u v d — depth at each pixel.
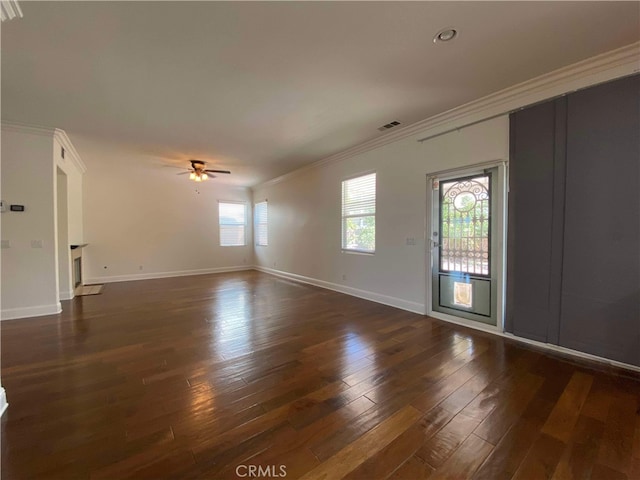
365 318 3.83
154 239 7.34
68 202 4.97
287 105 3.25
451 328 3.43
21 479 1.33
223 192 8.44
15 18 1.85
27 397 2.00
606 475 1.36
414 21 1.96
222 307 4.41
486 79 2.75
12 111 3.38
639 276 2.34
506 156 3.08
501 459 1.46
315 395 2.03
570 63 2.50
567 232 2.68
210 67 2.49
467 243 3.53
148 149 4.92
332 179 5.63
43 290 4.00
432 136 3.75
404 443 1.57
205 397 2.01
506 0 1.78
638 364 2.36
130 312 4.13
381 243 4.60
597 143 2.50
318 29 2.03
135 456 1.48
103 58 2.34
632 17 1.94
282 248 7.44
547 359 2.58
